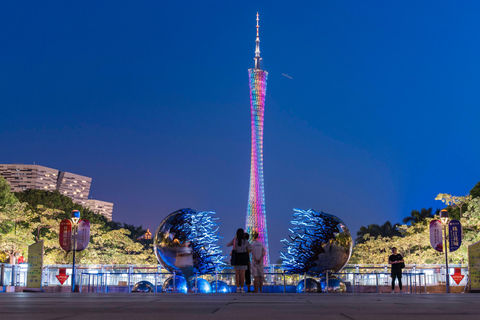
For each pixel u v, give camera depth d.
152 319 4.80
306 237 19.41
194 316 5.17
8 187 64.56
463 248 45.28
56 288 28.81
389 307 6.73
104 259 78.06
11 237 49.97
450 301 8.43
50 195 83.50
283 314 5.48
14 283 28.89
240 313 5.59
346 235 19.39
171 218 19.53
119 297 9.96
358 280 26.59
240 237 16.39
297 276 22.05
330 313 5.65
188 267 19.02
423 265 35.59
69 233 26.81
